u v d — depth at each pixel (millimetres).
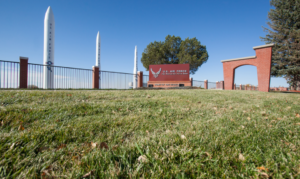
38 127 1985
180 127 2303
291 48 21234
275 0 23062
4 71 8430
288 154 1518
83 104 3258
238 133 2070
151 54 29422
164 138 1800
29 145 1534
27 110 2598
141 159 1333
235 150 1584
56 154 1416
